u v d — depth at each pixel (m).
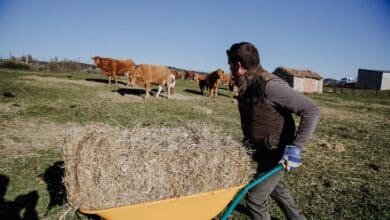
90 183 3.00
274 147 3.28
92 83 26.62
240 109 3.46
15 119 9.73
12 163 6.09
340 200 5.75
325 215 5.13
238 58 3.21
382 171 7.74
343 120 17.33
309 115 2.99
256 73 3.22
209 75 24.45
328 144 9.89
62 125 9.44
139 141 3.32
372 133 13.45
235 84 3.46
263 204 3.49
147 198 3.12
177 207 3.17
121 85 26.98
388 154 9.61
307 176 6.87
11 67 43.12
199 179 3.29
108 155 3.05
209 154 3.33
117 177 3.03
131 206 2.94
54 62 48.25
